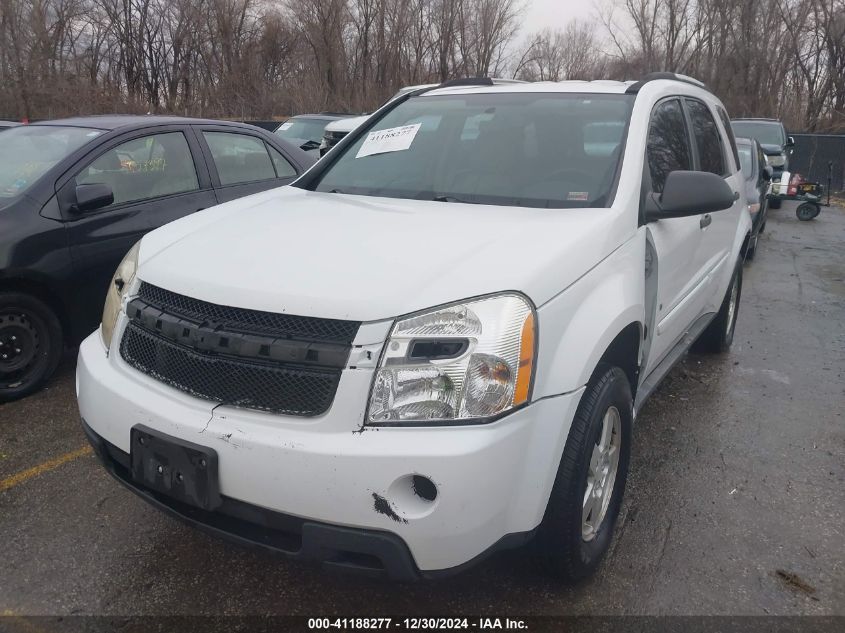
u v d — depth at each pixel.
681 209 3.22
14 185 4.65
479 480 2.19
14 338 4.44
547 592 2.87
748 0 31.06
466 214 3.03
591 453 2.66
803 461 4.01
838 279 8.71
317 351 2.25
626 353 3.09
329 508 2.20
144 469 2.50
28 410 4.36
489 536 2.28
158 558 3.04
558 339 2.48
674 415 4.59
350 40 33.53
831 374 5.38
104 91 25.48
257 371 2.33
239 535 2.39
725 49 32.06
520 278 2.40
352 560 2.29
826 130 29.28
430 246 2.59
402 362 2.22
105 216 4.77
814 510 3.52
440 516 2.17
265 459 2.24
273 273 2.47
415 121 3.99
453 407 2.22
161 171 5.25
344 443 2.20
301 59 33.00
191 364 2.45
